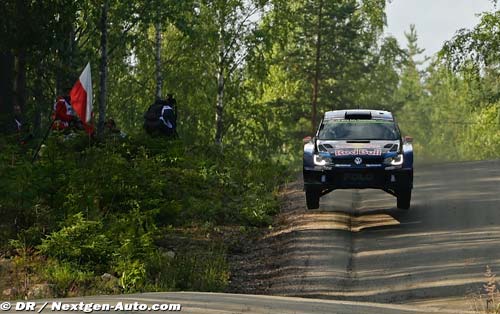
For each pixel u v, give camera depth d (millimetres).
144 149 53562
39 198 41656
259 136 114688
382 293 29594
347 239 38688
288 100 142375
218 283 31906
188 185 49062
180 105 104250
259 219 43875
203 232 41531
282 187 56188
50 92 88562
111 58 89250
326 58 143750
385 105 172250
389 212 44812
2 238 37344
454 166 67125
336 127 45625
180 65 102688
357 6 142625
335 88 146750
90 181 43938
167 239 39781
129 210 41656
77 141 53531
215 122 108875
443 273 31516
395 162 43188
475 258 33531
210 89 106812
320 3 141625
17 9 66000
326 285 31000
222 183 52000
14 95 72750
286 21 106625
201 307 24156
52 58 78625
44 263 34062
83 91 47469
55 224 38781
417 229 40062
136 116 101812
